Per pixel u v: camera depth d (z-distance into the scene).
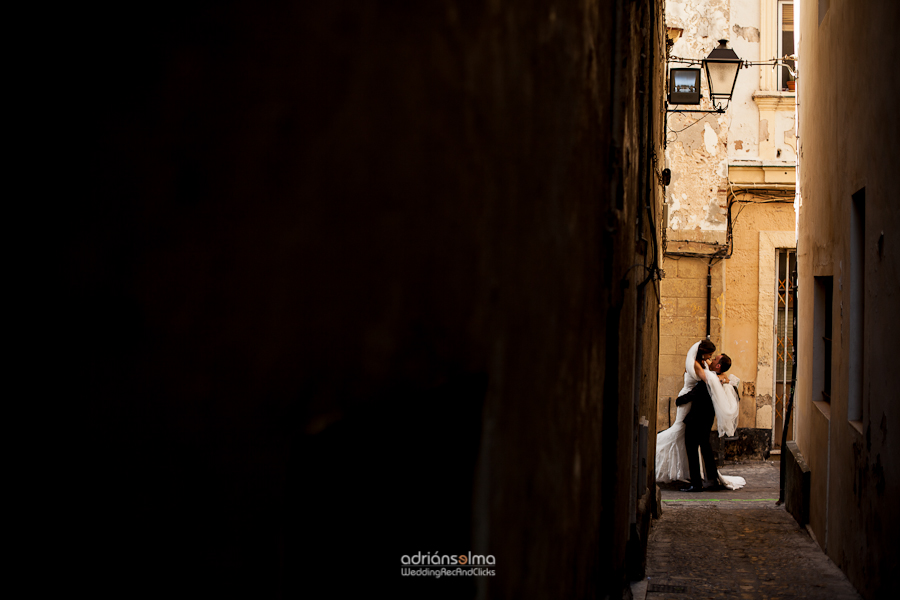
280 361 1.18
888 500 4.93
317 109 1.23
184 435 1.05
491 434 1.84
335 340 1.29
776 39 14.51
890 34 5.02
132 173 1.00
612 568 4.36
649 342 7.86
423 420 1.60
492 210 1.88
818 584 6.07
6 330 0.89
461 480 1.77
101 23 0.97
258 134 1.13
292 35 1.19
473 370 1.77
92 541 0.96
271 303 1.16
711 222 14.43
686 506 9.80
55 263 0.93
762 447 14.25
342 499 1.36
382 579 1.51
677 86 10.55
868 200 5.62
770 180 14.29
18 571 0.89
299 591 1.25
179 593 1.04
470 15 1.73
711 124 14.46
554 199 2.48
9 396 0.89
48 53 0.93
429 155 1.55
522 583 2.08
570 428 2.79
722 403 11.77
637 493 6.21
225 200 1.09
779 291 14.51
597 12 3.34
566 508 2.72
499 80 1.92
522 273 2.13
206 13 1.07
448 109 1.62
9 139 0.90
